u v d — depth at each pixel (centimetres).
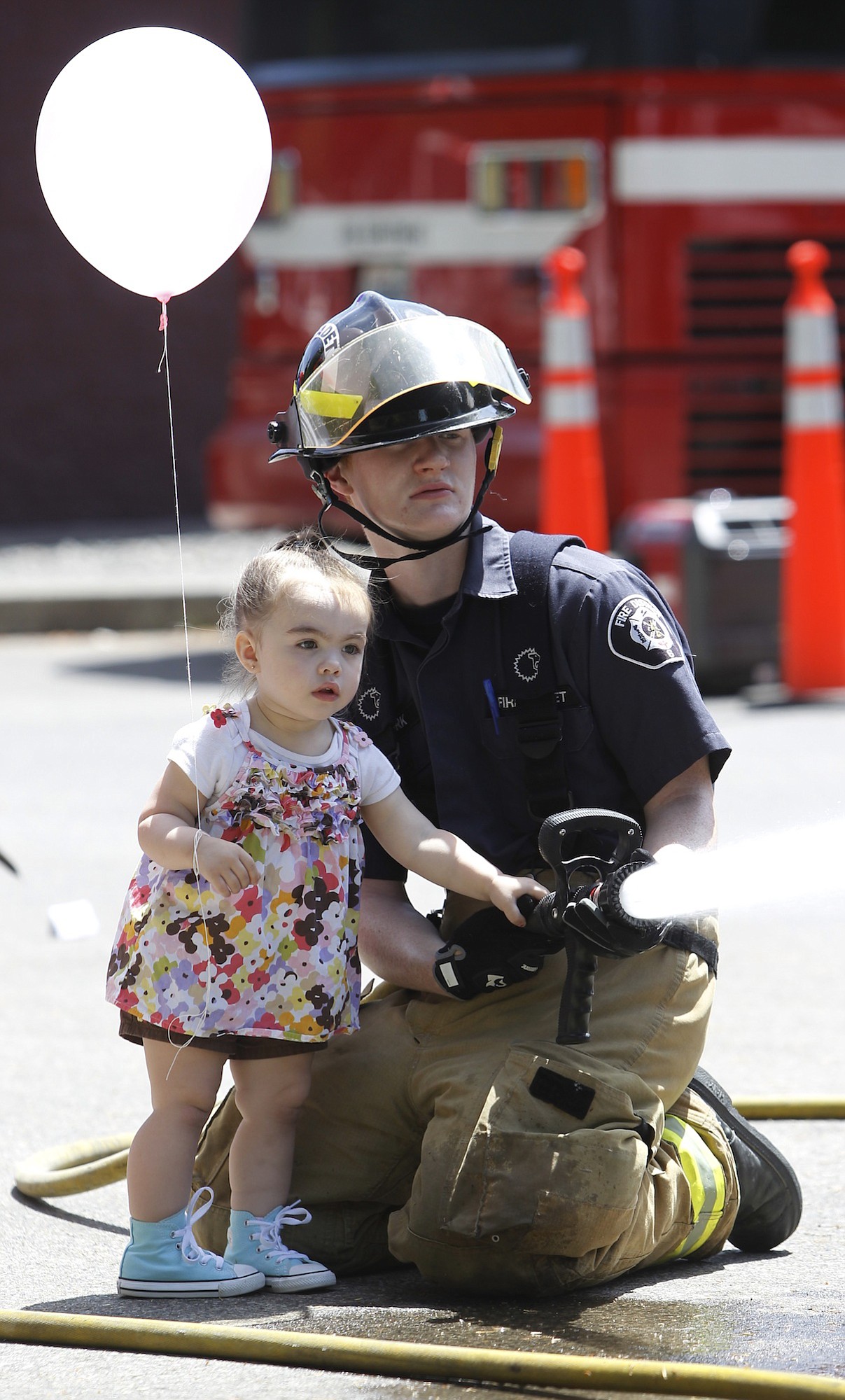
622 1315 1023
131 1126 1425
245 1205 1109
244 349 3325
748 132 3053
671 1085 1088
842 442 3152
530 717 1123
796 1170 1304
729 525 3084
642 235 3044
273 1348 966
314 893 1081
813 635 3052
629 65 3017
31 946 1962
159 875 1081
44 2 6128
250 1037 1081
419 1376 936
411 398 1101
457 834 1135
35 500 6384
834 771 2544
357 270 3181
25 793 2647
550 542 1152
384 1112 1127
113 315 6425
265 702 1108
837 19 3070
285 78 3192
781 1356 955
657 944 1024
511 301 3073
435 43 3092
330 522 3247
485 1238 1016
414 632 1163
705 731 1103
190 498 6612
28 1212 1271
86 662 3975
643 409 3070
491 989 1099
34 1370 970
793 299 2973
